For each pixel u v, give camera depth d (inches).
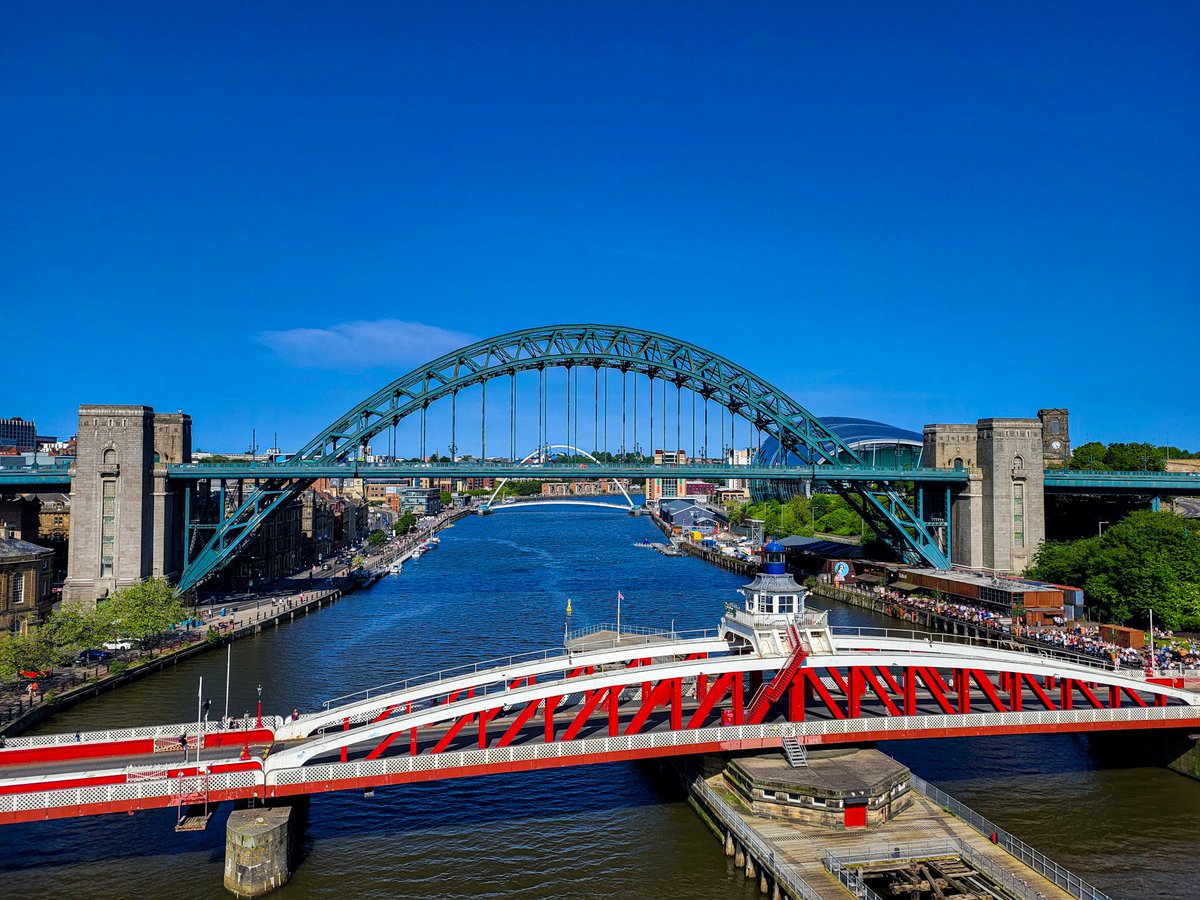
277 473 5054.1
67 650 3408.0
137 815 2194.9
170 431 5502.0
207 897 1792.6
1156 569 4008.4
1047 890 1689.2
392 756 2023.9
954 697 2593.5
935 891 1679.4
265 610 4896.7
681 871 1937.7
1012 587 4601.4
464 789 2405.3
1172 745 2449.6
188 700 3186.5
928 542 5802.2
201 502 5590.6
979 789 2333.9
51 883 1844.2
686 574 7327.8
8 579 3782.0
